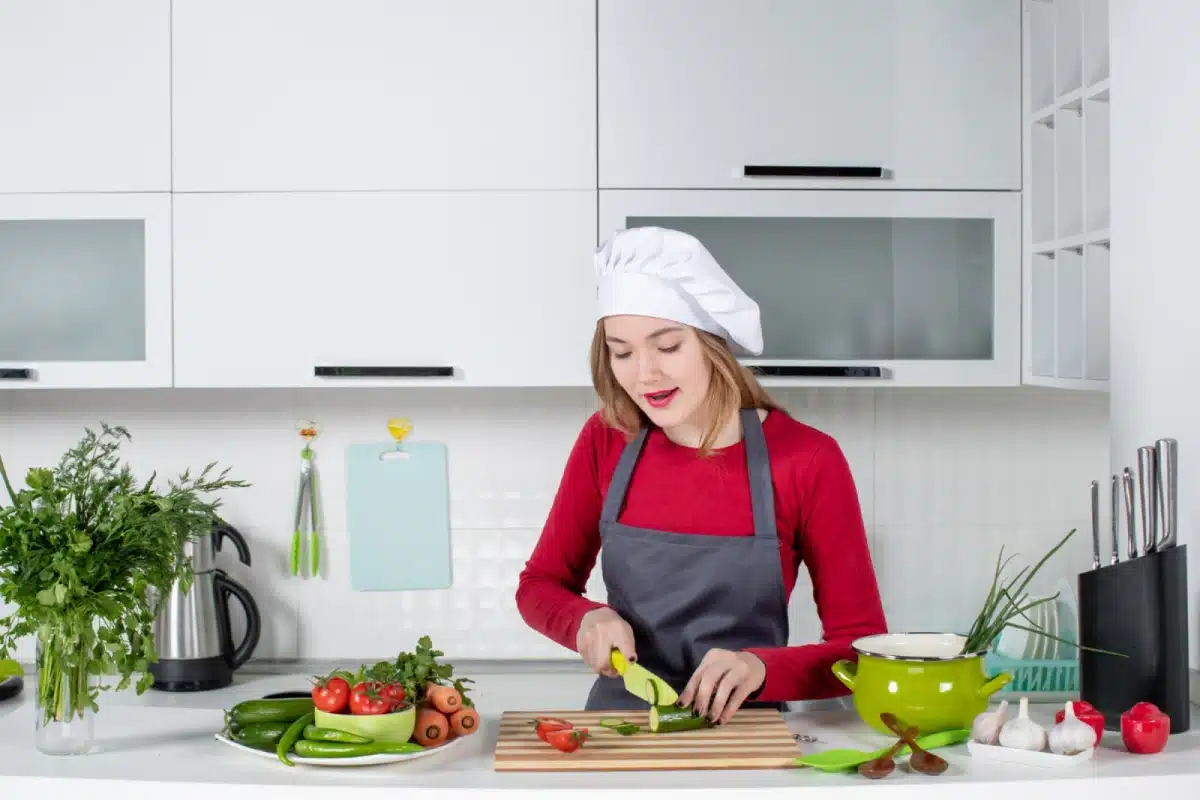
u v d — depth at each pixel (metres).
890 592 2.88
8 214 2.45
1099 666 1.60
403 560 2.84
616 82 2.45
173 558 1.61
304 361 2.47
